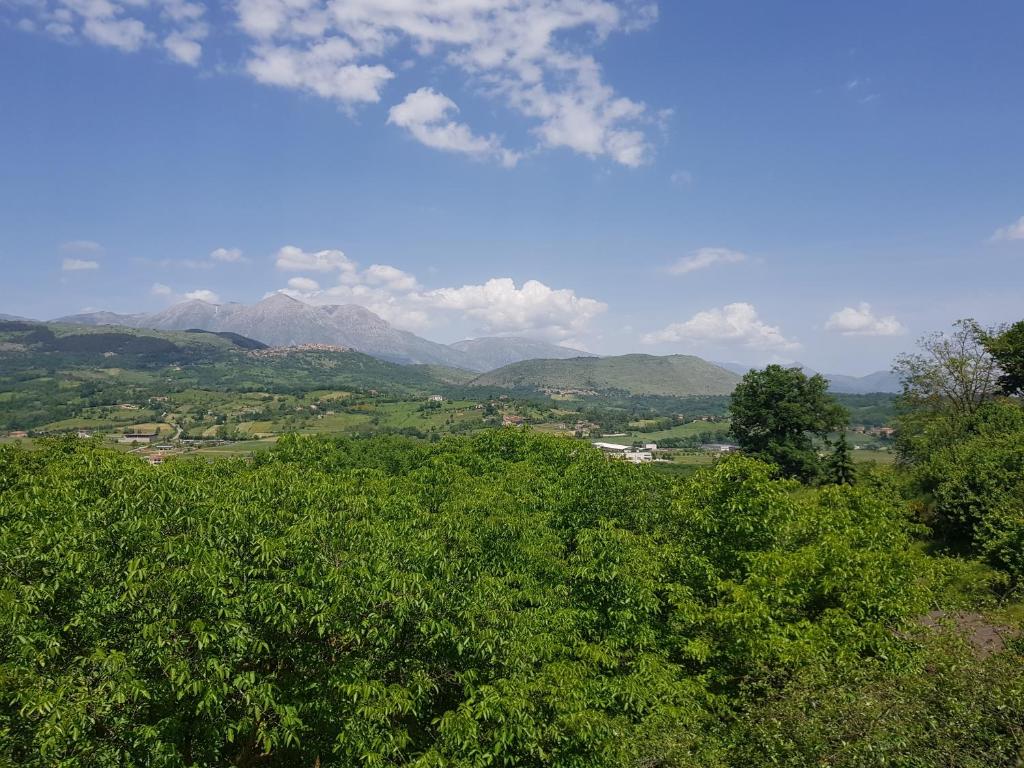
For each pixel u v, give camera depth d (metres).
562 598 15.38
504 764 10.92
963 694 9.47
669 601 15.50
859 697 9.73
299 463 27.08
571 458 28.11
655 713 11.81
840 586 15.56
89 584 9.91
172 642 9.22
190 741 10.38
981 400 47.56
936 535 29.33
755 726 10.34
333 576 10.58
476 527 16.44
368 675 10.87
